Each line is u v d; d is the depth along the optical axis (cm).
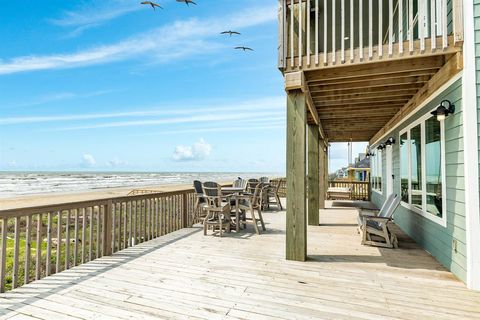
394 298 269
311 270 346
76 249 361
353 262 378
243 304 255
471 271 292
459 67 303
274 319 229
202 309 246
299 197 385
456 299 267
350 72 371
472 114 296
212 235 542
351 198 1195
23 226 944
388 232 473
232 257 398
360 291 285
